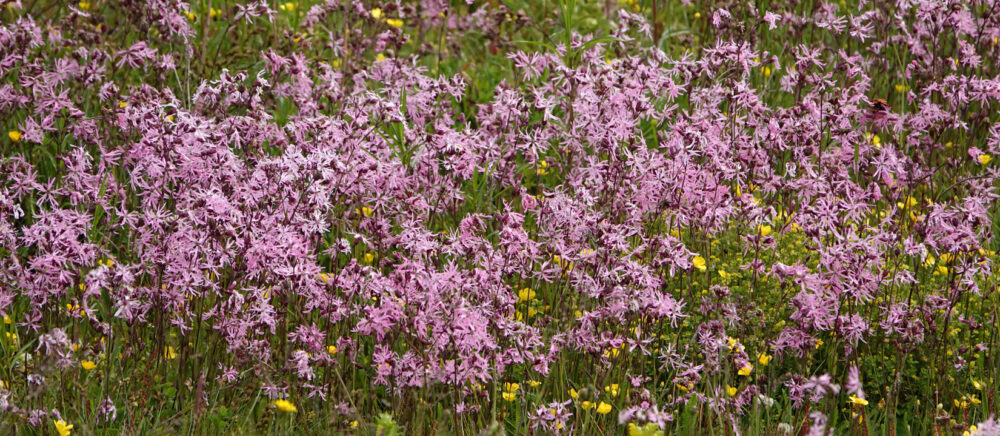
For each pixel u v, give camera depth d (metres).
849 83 7.54
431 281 4.94
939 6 7.26
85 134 6.25
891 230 5.66
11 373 5.21
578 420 5.02
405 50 9.45
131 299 5.16
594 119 6.07
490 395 5.29
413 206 5.80
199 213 5.21
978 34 7.48
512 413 5.37
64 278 5.02
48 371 4.65
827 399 5.22
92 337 5.58
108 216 5.57
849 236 5.37
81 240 5.90
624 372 5.43
